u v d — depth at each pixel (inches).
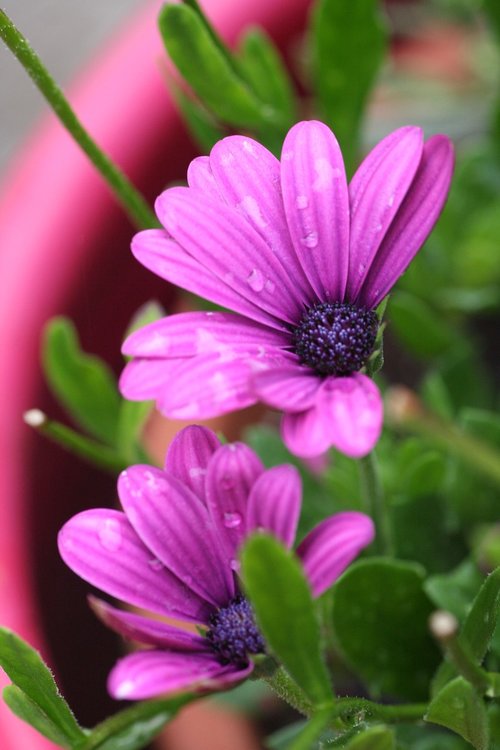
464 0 25.1
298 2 24.5
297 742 14.7
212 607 15.1
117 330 22.1
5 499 19.8
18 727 18.1
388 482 19.3
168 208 15.3
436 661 17.7
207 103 18.3
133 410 19.0
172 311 23.0
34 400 20.7
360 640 17.5
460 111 24.4
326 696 14.9
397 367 23.2
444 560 19.1
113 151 22.0
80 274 21.5
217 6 24.1
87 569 14.9
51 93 16.9
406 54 27.2
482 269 21.2
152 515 15.0
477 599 15.6
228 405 14.7
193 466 15.1
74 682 20.4
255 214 15.5
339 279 15.6
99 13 32.7
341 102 19.6
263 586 14.2
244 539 15.0
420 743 18.4
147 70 22.7
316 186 15.5
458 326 22.4
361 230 15.5
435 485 19.0
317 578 14.8
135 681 14.1
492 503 19.0
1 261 21.3
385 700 19.5
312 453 14.4
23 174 21.9
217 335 15.2
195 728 20.6
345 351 15.5
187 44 17.6
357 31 19.2
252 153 15.6
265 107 19.5
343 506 19.7
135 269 22.1
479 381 21.1
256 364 15.0
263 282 15.4
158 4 23.8
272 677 15.0
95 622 21.1
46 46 32.7
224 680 14.3
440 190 15.4
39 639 18.9
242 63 19.8
